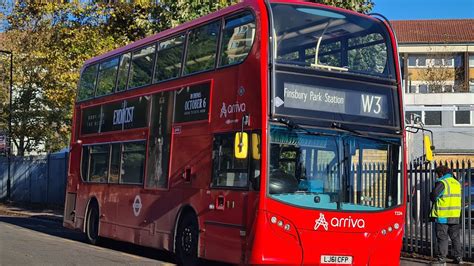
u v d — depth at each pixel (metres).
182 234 11.36
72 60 25.08
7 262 11.57
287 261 9.14
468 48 61.25
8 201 34.28
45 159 32.97
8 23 31.72
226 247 9.89
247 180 9.50
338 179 9.62
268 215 9.09
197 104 11.26
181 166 11.54
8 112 36.81
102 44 24.77
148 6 22.84
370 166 9.91
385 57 10.61
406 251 13.09
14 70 36.25
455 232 11.58
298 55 9.79
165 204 11.98
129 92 14.13
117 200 14.16
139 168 13.23
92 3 25.47
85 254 13.35
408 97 30.62
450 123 29.34
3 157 38.16
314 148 9.54
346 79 10.01
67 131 38.03
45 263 11.59
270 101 9.34
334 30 10.30
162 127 12.44
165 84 12.53
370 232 9.72
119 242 16.42
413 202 13.02
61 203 31.02
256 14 9.86
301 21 10.02
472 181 13.46
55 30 25.94
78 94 17.36
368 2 20.56
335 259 9.43
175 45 12.46
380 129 10.12
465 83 59.06
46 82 28.30
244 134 9.31
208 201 10.52
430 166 12.61
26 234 17.98
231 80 10.28
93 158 15.84
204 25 11.52
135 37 25.23
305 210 9.27
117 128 14.53
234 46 10.40
